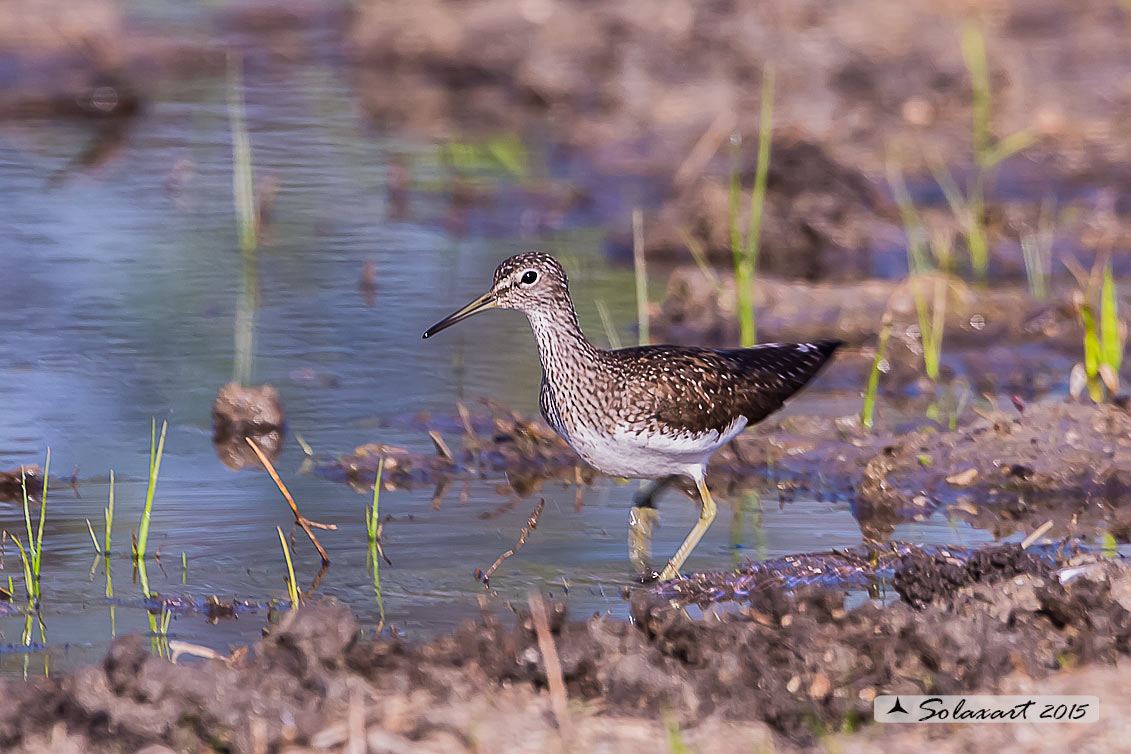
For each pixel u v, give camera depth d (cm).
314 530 1159
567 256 1959
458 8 3097
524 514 1214
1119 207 2106
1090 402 1366
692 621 888
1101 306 1695
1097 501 1235
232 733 753
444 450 1334
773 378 1220
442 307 1758
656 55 2783
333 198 2181
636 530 1177
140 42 3034
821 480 1302
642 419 1129
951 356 1614
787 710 782
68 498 1220
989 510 1220
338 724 762
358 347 1630
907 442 1329
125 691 789
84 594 1028
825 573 1056
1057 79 2652
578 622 928
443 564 1091
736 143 1864
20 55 2859
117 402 1453
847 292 1750
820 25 2828
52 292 1758
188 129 2523
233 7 3400
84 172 2245
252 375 1536
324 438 1383
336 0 3512
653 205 2173
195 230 2016
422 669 832
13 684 816
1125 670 827
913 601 953
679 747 723
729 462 1336
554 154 2453
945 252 1844
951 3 2920
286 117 2634
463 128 2616
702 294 1723
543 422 1391
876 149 2327
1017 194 2159
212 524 1170
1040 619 893
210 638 950
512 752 741
